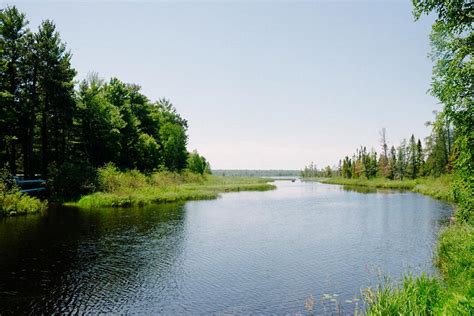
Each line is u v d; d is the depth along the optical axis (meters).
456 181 13.87
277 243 17.50
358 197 46.38
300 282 11.58
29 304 9.32
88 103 39.50
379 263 13.78
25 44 31.77
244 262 13.95
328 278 11.98
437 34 12.49
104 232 18.98
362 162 99.75
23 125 31.77
